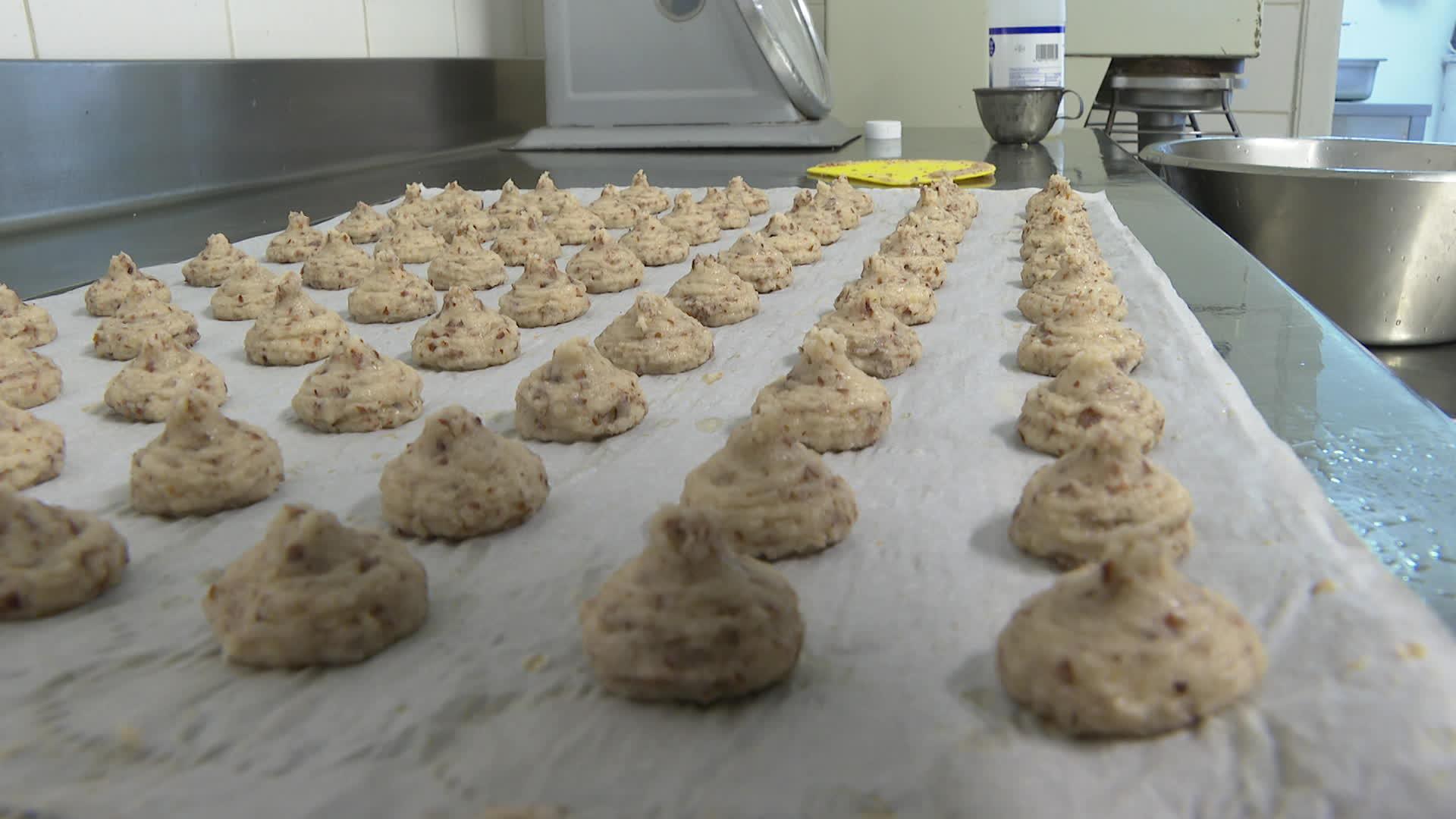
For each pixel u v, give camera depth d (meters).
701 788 0.19
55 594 0.26
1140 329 0.43
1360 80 1.62
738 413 0.39
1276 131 1.40
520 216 0.64
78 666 0.24
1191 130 1.23
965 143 1.09
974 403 0.39
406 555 0.26
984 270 0.58
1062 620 0.21
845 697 0.22
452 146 1.03
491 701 0.22
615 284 0.56
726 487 0.29
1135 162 0.91
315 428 0.39
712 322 0.50
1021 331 0.47
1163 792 0.19
